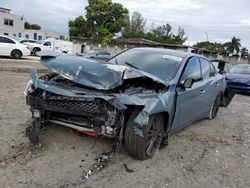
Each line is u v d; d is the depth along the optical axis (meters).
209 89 5.73
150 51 5.18
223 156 4.41
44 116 3.89
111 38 44.41
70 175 3.27
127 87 3.75
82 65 3.75
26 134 3.92
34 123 3.81
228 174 3.79
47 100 3.63
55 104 3.60
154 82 3.79
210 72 6.12
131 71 3.62
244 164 4.20
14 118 5.03
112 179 3.28
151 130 3.86
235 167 4.05
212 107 6.52
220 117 7.17
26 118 5.07
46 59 3.99
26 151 3.73
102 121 3.46
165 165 3.82
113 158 3.81
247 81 11.59
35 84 3.71
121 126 3.59
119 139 3.67
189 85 4.26
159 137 4.09
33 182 3.04
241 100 10.53
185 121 4.85
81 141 4.23
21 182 3.01
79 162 3.60
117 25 45.62
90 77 3.59
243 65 13.41
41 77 4.12
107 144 4.20
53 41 29.47
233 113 7.88
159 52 5.11
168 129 4.20
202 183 3.46
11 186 2.92
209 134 5.51
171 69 4.52
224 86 6.95
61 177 3.20
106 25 46.19
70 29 49.53
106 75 3.57
